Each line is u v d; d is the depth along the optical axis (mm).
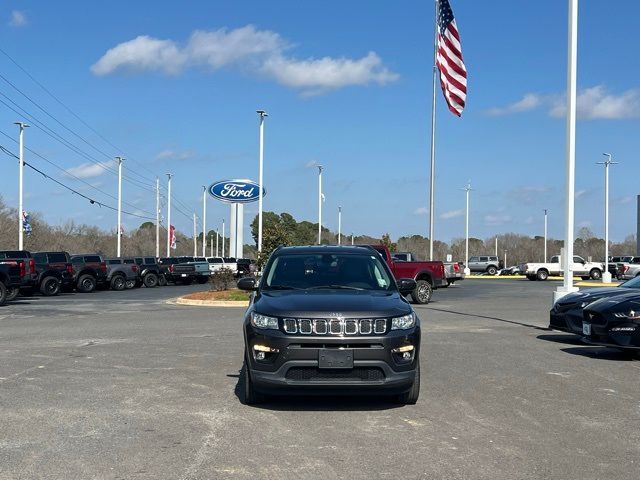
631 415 7586
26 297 30484
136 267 39500
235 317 19469
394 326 7422
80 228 79562
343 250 9352
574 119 17188
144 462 5836
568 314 13078
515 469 5688
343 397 8414
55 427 6957
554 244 106938
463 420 7312
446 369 10383
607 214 51188
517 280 52125
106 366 10625
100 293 34312
